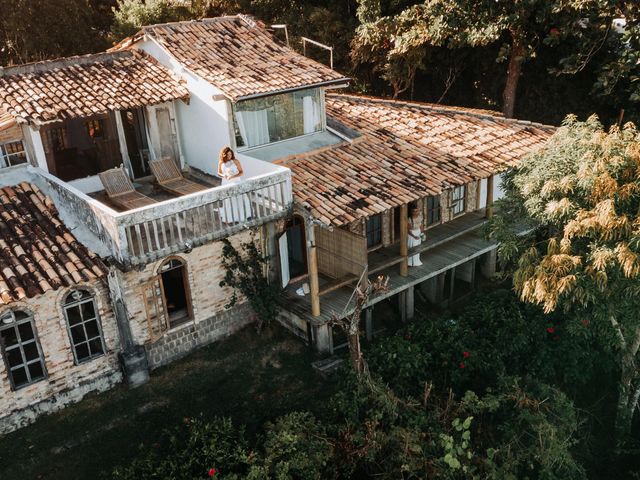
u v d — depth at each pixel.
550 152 13.45
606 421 17.00
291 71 17.17
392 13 28.08
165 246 13.20
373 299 16.34
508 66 27.62
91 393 14.35
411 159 17.78
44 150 15.34
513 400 14.66
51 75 16.34
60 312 13.41
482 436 14.62
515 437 13.88
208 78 15.91
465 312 17.61
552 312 16.72
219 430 12.66
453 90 30.83
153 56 17.78
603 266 11.82
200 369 15.34
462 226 19.45
